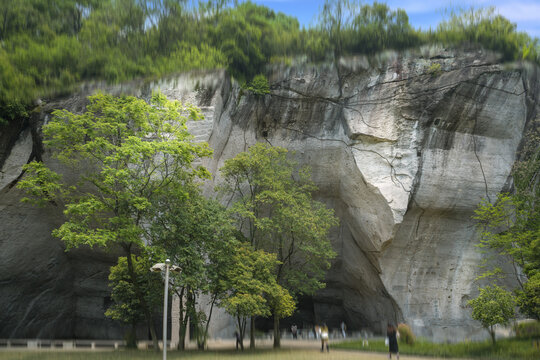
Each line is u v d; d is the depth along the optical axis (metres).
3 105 31.86
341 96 36.66
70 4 37.62
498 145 35.31
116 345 30.41
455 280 35.41
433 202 34.66
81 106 32.56
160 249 23.38
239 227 34.38
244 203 29.62
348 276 39.47
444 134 34.69
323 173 37.59
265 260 26.56
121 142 25.52
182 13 38.78
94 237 21.81
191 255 24.28
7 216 33.47
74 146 24.31
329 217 31.09
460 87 34.03
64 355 22.69
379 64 36.03
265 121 37.34
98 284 38.50
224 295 26.69
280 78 36.91
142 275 28.00
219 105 33.53
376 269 36.06
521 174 34.38
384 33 36.62
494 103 34.53
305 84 36.69
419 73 35.00
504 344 24.11
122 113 24.00
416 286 35.47
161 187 24.56
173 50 36.12
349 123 36.03
